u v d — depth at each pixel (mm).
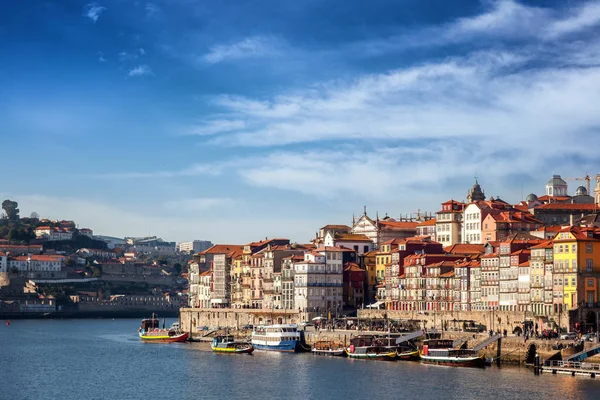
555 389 188625
